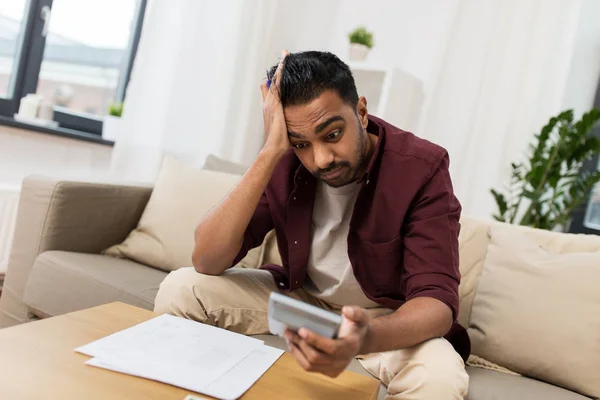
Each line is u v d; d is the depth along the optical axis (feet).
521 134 7.50
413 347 2.83
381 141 3.42
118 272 4.53
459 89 7.92
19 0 6.69
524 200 7.47
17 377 1.98
